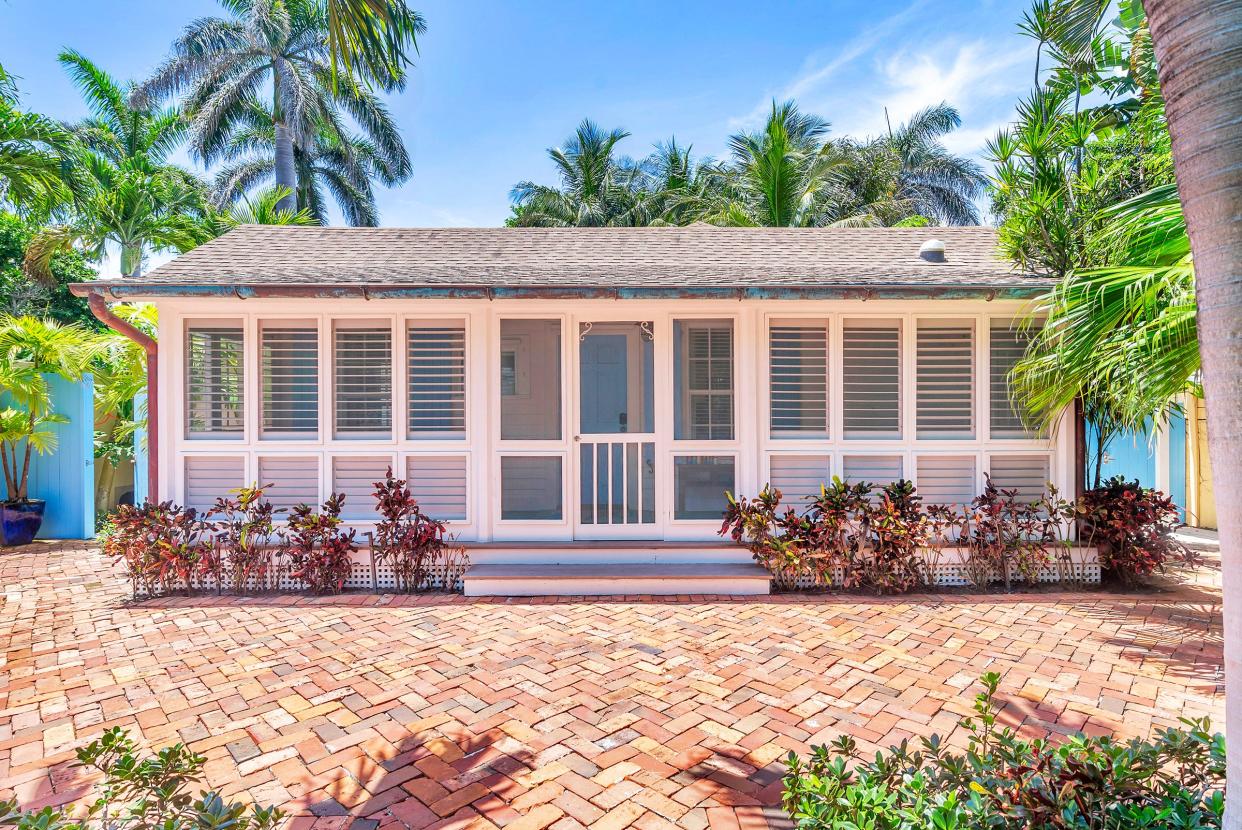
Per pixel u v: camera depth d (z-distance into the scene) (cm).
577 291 581
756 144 2045
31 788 288
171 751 212
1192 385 509
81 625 509
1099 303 480
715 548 623
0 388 835
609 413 650
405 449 638
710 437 649
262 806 272
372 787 288
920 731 336
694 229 888
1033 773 192
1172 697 373
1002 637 476
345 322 638
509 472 646
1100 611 539
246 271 634
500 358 644
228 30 1997
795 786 204
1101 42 574
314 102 2023
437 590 607
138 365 909
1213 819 176
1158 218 452
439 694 383
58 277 1645
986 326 638
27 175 1033
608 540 643
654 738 331
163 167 1802
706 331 649
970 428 645
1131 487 621
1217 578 652
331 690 388
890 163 2191
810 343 646
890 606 555
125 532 588
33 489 875
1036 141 617
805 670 416
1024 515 608
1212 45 146
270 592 602
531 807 274
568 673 412
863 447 642
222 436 630
